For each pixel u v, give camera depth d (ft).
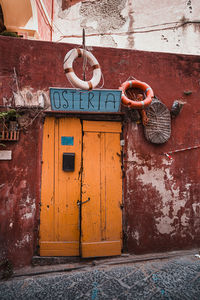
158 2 22.58
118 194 11.25
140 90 11.82
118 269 9.99
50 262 10.41
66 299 7.96
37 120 10.96
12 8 16.60
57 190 10.81
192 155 12.34
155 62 12.28
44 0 19.98
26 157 10.69
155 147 11.87
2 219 10.19
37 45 11.16
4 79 10.75
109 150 11.39
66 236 10.70
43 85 11.08
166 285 8.68
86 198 10.91
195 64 12.82
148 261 10.74
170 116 12.11
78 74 11.45
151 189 11.62
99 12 23.04
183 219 11.89
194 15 22.22
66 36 22.99
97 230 10.87
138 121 11.68
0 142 10.53
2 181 10.37
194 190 12.17
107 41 22.65
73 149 11.10
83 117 11.28
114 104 10.57
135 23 22.57
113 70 11.77
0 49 10.78
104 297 8.02
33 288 8.70
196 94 12.70
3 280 9.39
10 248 10.14
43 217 10.60
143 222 11.37
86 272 9.84
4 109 10.66
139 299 7.88
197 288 8.45
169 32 22.20
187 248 11.78
